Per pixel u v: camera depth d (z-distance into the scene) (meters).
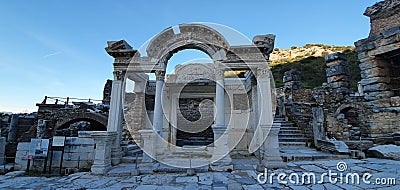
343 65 14.09
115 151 8.14
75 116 15.90
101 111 16.73
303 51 53.34
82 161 7.83
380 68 11.21
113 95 8.59
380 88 10.97
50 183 6.03
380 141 9.38
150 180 6.06
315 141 9.84
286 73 17.75
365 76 11.73
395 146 8.25
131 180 6.12
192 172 6.61
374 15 13.59
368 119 11.30
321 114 9.91
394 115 10.27
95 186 5.58
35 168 7.88
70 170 7.71
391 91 11.01
